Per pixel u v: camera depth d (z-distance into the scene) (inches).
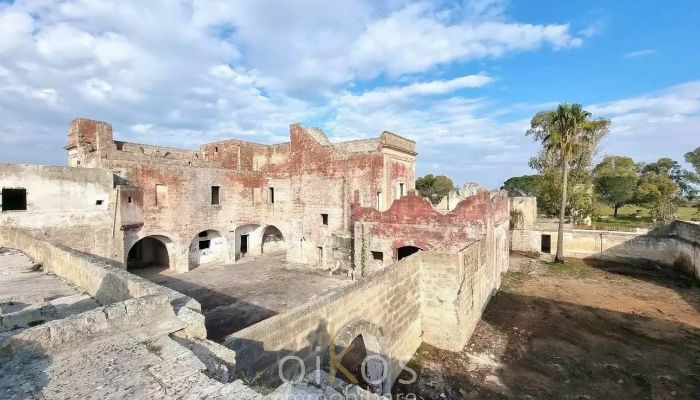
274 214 1195.9
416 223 776.3
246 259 1174.3
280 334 279.6
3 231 642.8
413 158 1207.6
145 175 929.5
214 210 1083.9
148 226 928.9
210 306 710.5
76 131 1053.2
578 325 652.1
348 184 1022.4
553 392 450.3
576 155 1173.7
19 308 304.7
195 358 185.9
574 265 1128.8
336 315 349.4
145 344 199.5
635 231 1181.7
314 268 1039.6
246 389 158.2
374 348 427.2
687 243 1018.7
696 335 609.9
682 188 2618.1
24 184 725.9
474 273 631.8
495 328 639.1
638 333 617.6
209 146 1380.4
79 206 798.5
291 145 1139.3
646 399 437.1
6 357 171.6
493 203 812.0
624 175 2166.6
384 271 452.4
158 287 261.9
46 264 478.0
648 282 934.4
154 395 151.9
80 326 193.9
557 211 1440.7
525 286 902.4
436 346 553.0
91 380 161.8
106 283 315.9
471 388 457.1
